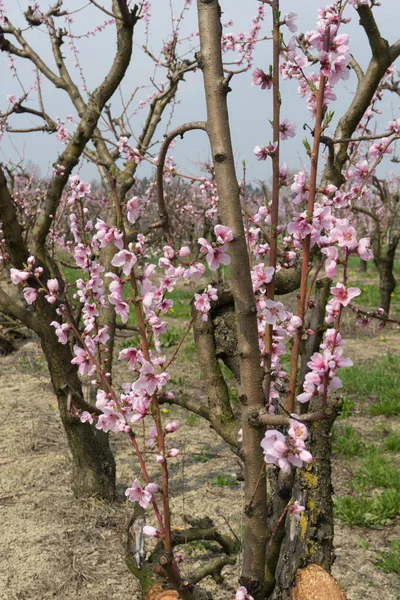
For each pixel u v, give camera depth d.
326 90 1.52
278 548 1.70
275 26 1.48
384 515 4.21
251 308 1.52
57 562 3.50
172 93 5.29
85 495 4.20
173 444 5.46
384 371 7.76
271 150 1.51
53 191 3.70
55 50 5.26
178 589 1.70
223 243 1.49
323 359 1.37
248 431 1.57
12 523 3.93
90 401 4.28
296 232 1.51
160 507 4.27
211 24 1.49
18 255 3.58
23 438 5.43
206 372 2.53
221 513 4.15
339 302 1.37
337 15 1.42
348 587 3.42
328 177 2.32
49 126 5.52
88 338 2.22
